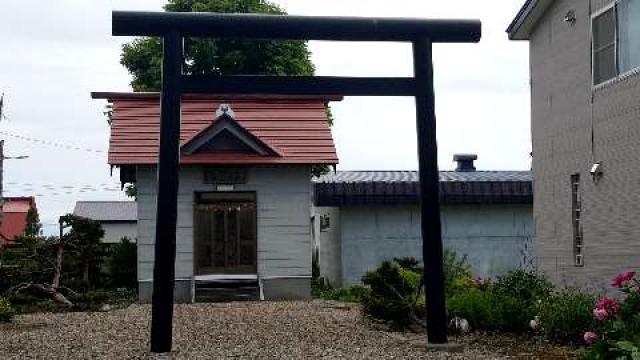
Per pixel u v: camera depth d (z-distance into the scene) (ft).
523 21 59.06
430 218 40.01
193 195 72.33
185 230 72.08
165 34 38.42
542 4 56.65
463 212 80.28
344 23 39.70
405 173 89.45
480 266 79.92
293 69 109.29
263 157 72.33
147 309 61.82
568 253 53.62
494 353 37.50
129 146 72.43
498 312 44.73
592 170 48.91
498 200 79.36
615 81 47.44
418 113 40.42
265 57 107.96
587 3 51.16
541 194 58.13
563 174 54.49
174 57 38.29
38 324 51.62
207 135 71.51
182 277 71.56
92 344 41.09
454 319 45.32
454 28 40.47
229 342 41.34
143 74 111.75
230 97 80.89
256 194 73.41
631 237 45.60
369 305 47.47
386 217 78.89
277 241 73.10
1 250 72.08
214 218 73.15
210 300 69.72
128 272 82.17
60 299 64.18
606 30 49.21
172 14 38.32
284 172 73.77
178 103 38.19
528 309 45.11
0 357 36.78
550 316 41.55
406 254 78.74
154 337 37.86
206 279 71.67
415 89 40.40
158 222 37.70
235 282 71.92
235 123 71.92
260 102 81.05
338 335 44.21
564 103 54.44
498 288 52.75
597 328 39.63
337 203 77.05
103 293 65.16
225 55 106.22
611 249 47.78
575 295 44.91
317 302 67.26
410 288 49.26
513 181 79.87
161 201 37.68
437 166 40.29
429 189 40.14
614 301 38.09
